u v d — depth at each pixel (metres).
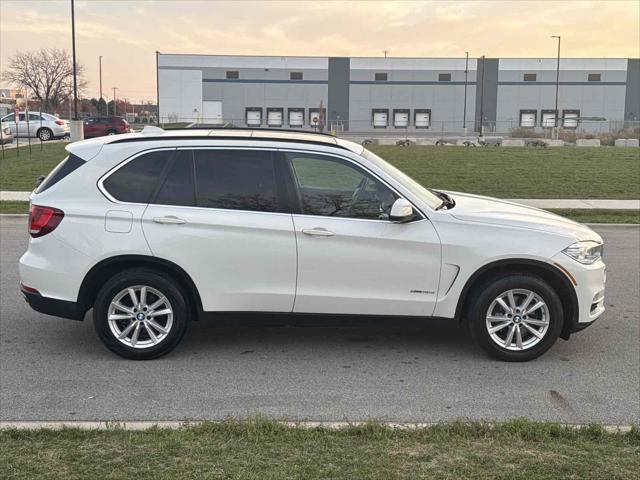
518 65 73.75
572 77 73.69
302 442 3.68
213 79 73.50
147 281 5.27
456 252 5.21
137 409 4.45
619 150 33.28
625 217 14.02
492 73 74.06
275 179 5.29
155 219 5.20
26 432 3.80
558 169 22.80
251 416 4.23
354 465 3.37
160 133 5.56
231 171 5.32
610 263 9.66
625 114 74.31
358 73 74.00
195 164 5.34
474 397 4.71
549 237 5.26
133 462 3.39
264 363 5.40
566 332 5.50
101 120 40.28
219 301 5.29
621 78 73.62
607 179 19.94
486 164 24.67
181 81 73.12
